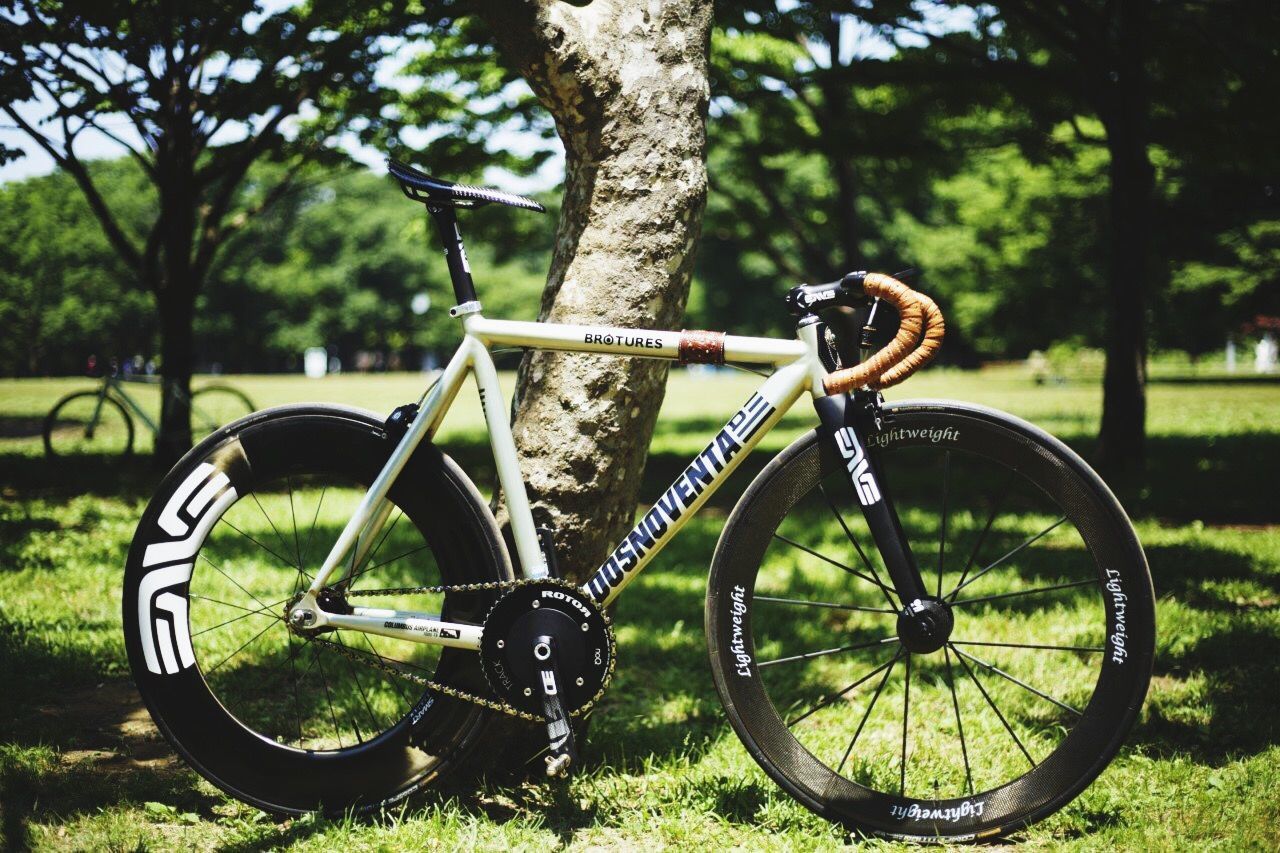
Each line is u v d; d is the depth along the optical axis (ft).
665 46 8.61
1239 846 7.50
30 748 9.14
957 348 171.73
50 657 11.69
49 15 24.45
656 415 8.95
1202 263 87.71
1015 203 89.81
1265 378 113.60
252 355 215.10
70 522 22.66
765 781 8.86
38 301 154.61
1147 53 30.17
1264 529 21.77
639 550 7.97
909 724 10.46
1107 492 7.80
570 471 8.61
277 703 10.83
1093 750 7.83
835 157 36.65
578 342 7.93
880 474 7.92
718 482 7.98
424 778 8.03
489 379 7.99
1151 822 8.00
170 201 33.50
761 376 8.11
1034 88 31.45
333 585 8.00
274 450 8.01
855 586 16.99
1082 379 120.98
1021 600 15.20
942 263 107.04
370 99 30.30
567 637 7.68
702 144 8.87
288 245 215.31
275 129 32.12
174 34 27.86
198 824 7.93
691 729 10.35
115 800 8.20
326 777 7.95
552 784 8.69
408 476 8.02
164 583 7.80
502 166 34.58
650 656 13.14
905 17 30.96
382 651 12.62
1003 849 7.77
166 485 7.86
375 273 222.89
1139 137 31.81
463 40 29.12
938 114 34.86
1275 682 11.27
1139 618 7.77
